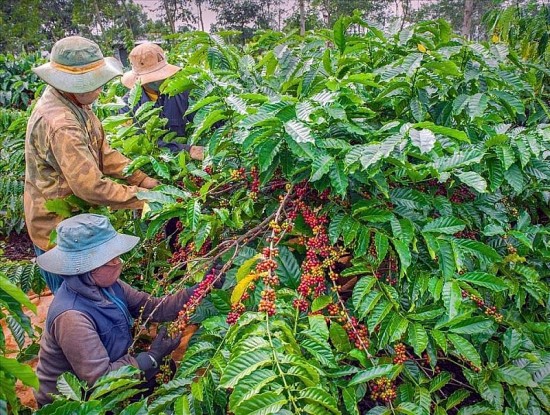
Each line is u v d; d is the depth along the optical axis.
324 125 1.83
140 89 2.47
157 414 1.53
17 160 4.00
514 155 1.81
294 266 1.84
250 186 2.13
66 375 1.54
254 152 1.94
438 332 1.68
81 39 2.14
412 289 1.82
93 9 29.84
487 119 2.10
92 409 1.30
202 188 2.00
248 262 1.57
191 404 1.49
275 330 1.51
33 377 1.10
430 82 2.20
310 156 1.58
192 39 2.54
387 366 1.46
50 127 2.07
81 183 2.07
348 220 1.80
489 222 2.10
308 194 1.97
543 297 2.10
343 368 1.54
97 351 1.72
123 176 2.41
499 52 2.26
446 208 1.91
